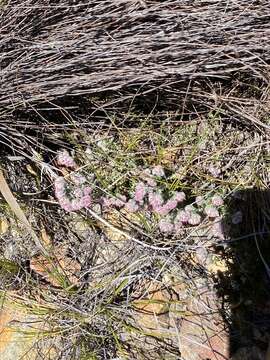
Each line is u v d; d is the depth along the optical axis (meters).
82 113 0.30
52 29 0.28
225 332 0.29
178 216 0.28
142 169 0.30
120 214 0.30
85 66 0.27
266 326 0.28
